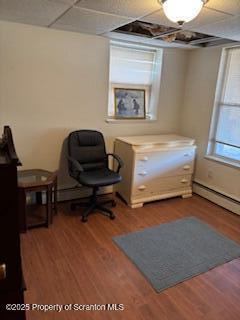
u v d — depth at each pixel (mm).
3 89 2713
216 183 3506
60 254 2273
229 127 3357
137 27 2762
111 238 2562
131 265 2178
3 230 981
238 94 3201
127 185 3287
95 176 2873
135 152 3078
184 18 1736
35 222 2729
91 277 2016
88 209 2963
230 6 1822
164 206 3361
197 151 3773
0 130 2791
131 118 3660
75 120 3189
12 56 2672
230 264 2252
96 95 3244
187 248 2453
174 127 4012
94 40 3047
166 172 3393
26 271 2039
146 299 1831
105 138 3475
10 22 2572
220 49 3277
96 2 1877
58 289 1878
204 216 3127
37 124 2975
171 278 2047
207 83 3518
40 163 3102
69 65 2982
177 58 3711
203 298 1864
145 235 2643
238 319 1698
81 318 1656
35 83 2854
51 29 2781
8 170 927
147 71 3701
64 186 3318
